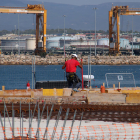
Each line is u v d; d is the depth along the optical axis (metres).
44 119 51.72
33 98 57.44
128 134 43.03
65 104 56.00
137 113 53.84
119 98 59.44
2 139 39.59
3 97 61.94
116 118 52.06
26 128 45.50
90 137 41.16
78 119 52.34
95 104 57.50
